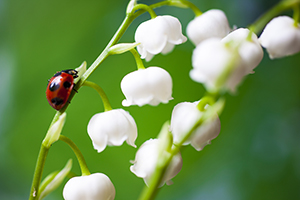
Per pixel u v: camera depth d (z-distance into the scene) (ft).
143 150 0.53
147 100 0.53
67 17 0.98
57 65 0.97
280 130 0.95
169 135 0.48
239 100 0.94
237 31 0.52
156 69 0.53
